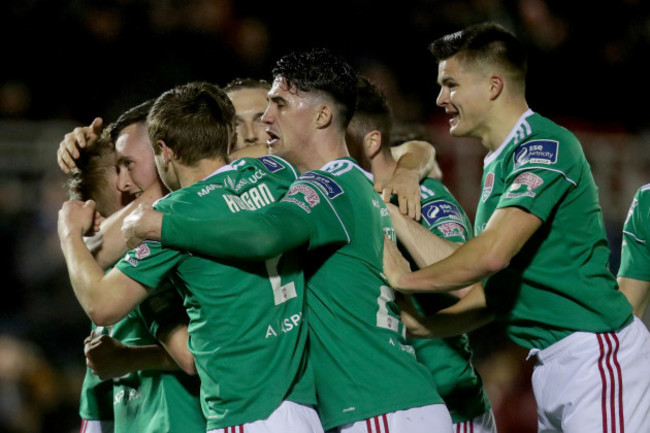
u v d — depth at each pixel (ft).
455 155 97.30
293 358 41.06
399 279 43.27
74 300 96.02
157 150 42.88
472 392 52.01
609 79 124.88
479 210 46.29
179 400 44.57
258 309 40.60
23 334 93.50
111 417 50.42
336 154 44.52
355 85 44.70
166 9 115.85
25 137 98.07
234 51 116.37
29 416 88.53
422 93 120.78
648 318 80.18
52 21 114.83
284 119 44.09
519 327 45.88
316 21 121.90
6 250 96.22
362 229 42.78
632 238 49.85
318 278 42.55
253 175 43.39
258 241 38.86
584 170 44.75
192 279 40.60
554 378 44.86
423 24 123.54
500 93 45.47
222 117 43.42
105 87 113.19
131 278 40.04
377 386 41.45
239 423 39.83
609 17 126.31
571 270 44.14
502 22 123.13
